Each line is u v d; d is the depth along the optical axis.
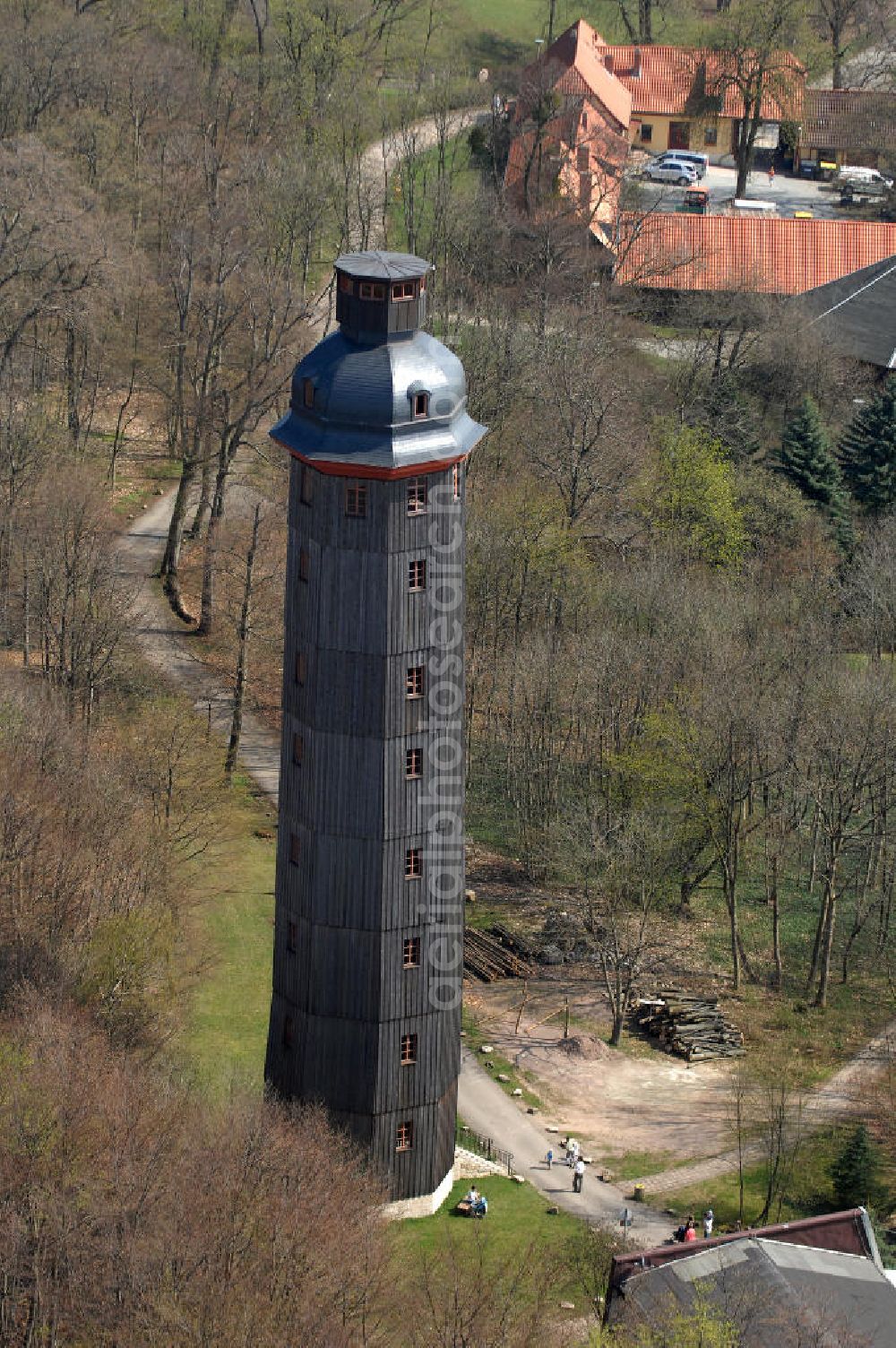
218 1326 112.12
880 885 193.25
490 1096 163.88
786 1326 121.19
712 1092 167.12
